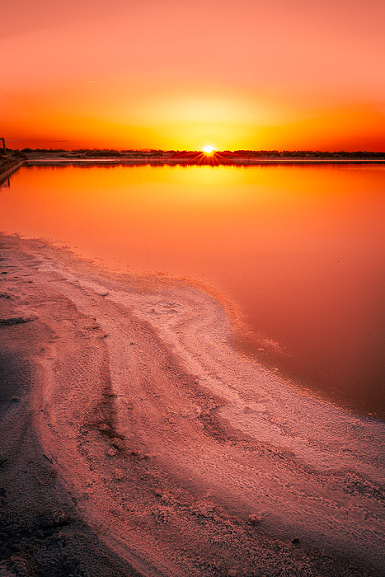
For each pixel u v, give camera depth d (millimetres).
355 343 5832
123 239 11641
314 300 7344
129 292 7488
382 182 28469
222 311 6789
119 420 4180
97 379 4816
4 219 14336
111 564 2650
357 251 10773
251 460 3727
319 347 5711
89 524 2953
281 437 4035
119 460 3645
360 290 7871
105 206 17562
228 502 3258
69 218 14727
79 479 3391
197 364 5234
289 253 10516
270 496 3334
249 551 2828
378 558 2818
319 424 4227
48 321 6176
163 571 2643
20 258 9492
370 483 3480
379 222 14672
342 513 3182
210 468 3615
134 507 3154
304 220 14922
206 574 2643
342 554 2838
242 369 5160
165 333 5973
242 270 9008
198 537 2920
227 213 16156
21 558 2639
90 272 8586
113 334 5875
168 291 7598
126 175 32531
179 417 4277
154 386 4766
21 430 3920
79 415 4207
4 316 6227
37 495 3188
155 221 14391
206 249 10734
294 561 2768
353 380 4969
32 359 5105
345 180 29781
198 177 31375
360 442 3982
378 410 4453
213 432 4078
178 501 3238
